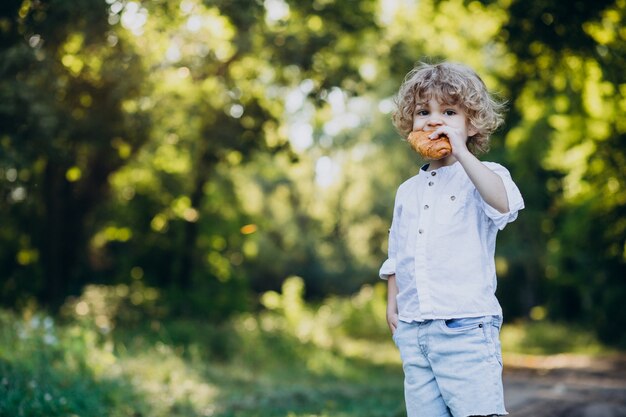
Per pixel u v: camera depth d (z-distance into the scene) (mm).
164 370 9266
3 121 9586
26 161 9859
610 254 18016
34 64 9742
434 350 3209
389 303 3549
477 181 3123
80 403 6602
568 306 27516
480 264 3229
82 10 10023
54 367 7449
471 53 17078
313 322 21625
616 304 20328
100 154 14430
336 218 36469
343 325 26438
